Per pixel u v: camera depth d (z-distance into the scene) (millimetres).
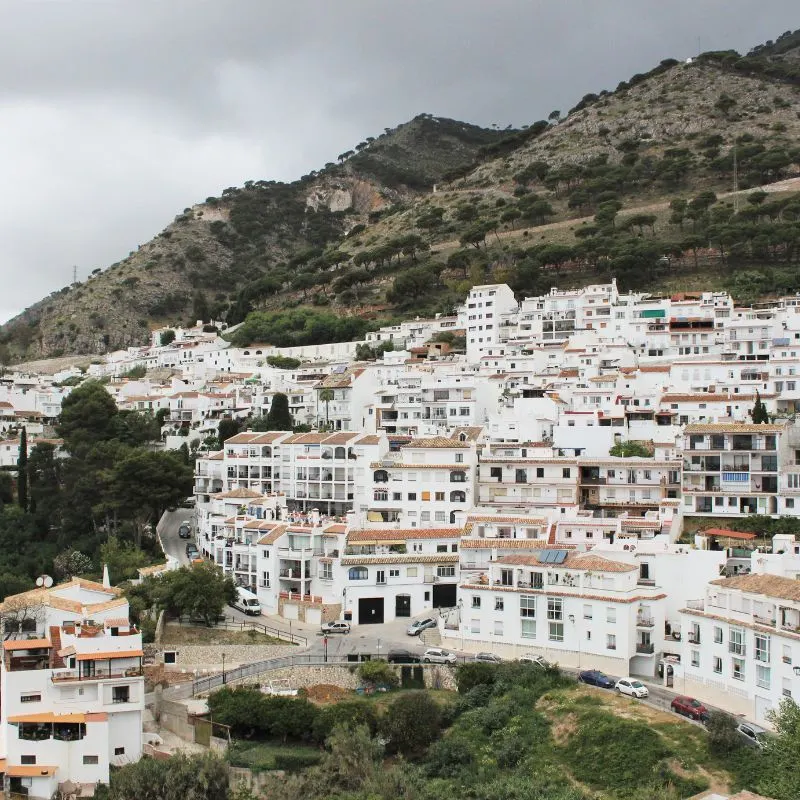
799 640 86625
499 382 199250
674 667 102312
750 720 91375
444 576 131375
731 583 97125
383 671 107312
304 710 98250
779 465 139750
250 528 139250
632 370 190125
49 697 90812
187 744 97750
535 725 95688
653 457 150625
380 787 83812
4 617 98750
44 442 193250
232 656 113625
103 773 88875
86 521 165125
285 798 82375
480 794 84062
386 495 150125
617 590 106375
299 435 165750
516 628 112125
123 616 101375
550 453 155375
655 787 82125
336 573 128875
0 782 86562
